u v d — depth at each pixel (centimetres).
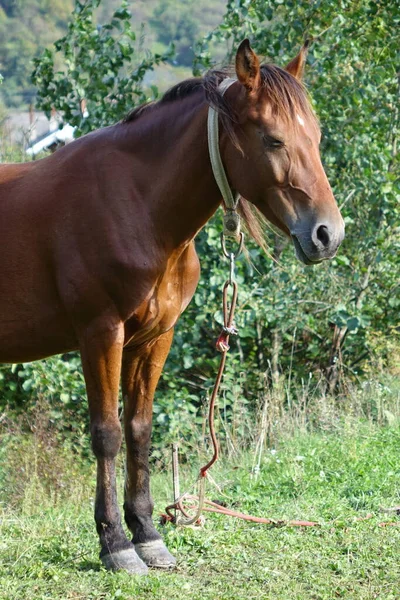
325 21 911
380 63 943
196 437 905
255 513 588
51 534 542
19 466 779
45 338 468
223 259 909
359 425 844
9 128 1165
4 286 459
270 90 412
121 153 453
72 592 426
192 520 509
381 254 973
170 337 485
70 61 956
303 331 1059
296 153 411
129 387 487
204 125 438
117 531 454
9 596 420
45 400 864
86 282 437
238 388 920
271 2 906
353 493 625
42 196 456
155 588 430
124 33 948
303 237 409
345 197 1003
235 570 463
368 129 957
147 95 984
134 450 486
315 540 507
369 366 1047
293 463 711
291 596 421
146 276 436
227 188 440
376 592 425
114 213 438
